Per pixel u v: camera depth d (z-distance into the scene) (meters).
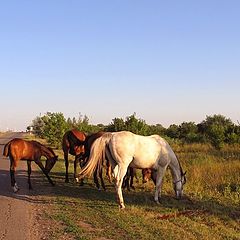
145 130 27.12
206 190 13.87
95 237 8.05
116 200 12.14
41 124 65.88
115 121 27.64
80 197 12.69
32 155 14.45
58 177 17.80
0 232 8.55
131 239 7.91
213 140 31.97
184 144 35.81
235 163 18.14
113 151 11.19
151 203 11.71
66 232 8.45
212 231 8.79
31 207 11.23
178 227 9.02
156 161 11.71
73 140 15.89
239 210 11.09
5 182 16.27
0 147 42.09
